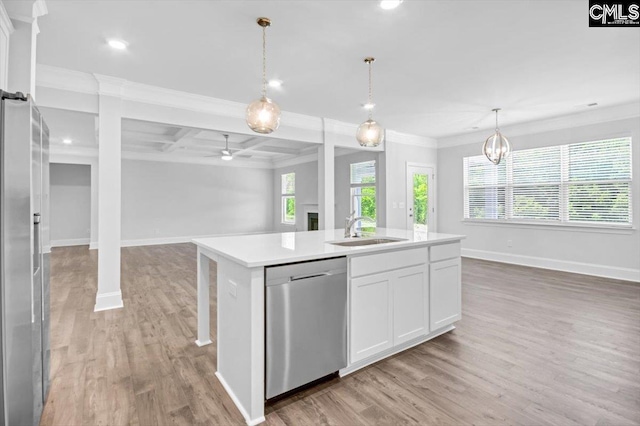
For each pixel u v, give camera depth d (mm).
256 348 1803
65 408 1872
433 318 2777
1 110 1524
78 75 3449
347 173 7926
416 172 6848
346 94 4207
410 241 2625
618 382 2105
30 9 2090
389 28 2619
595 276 4902
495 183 6211
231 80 3711
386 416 1810
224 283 2162
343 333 2186
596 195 4945
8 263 1544
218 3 2289
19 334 1577
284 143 7613
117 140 3650
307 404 1930
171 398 1983
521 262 5820
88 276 5121
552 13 2404
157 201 8859
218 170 9789
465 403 1914
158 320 3262
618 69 3418
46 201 2012
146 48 2943
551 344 2668
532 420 1754
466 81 3760
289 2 2279
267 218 10719
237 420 1794
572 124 5156
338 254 2125
